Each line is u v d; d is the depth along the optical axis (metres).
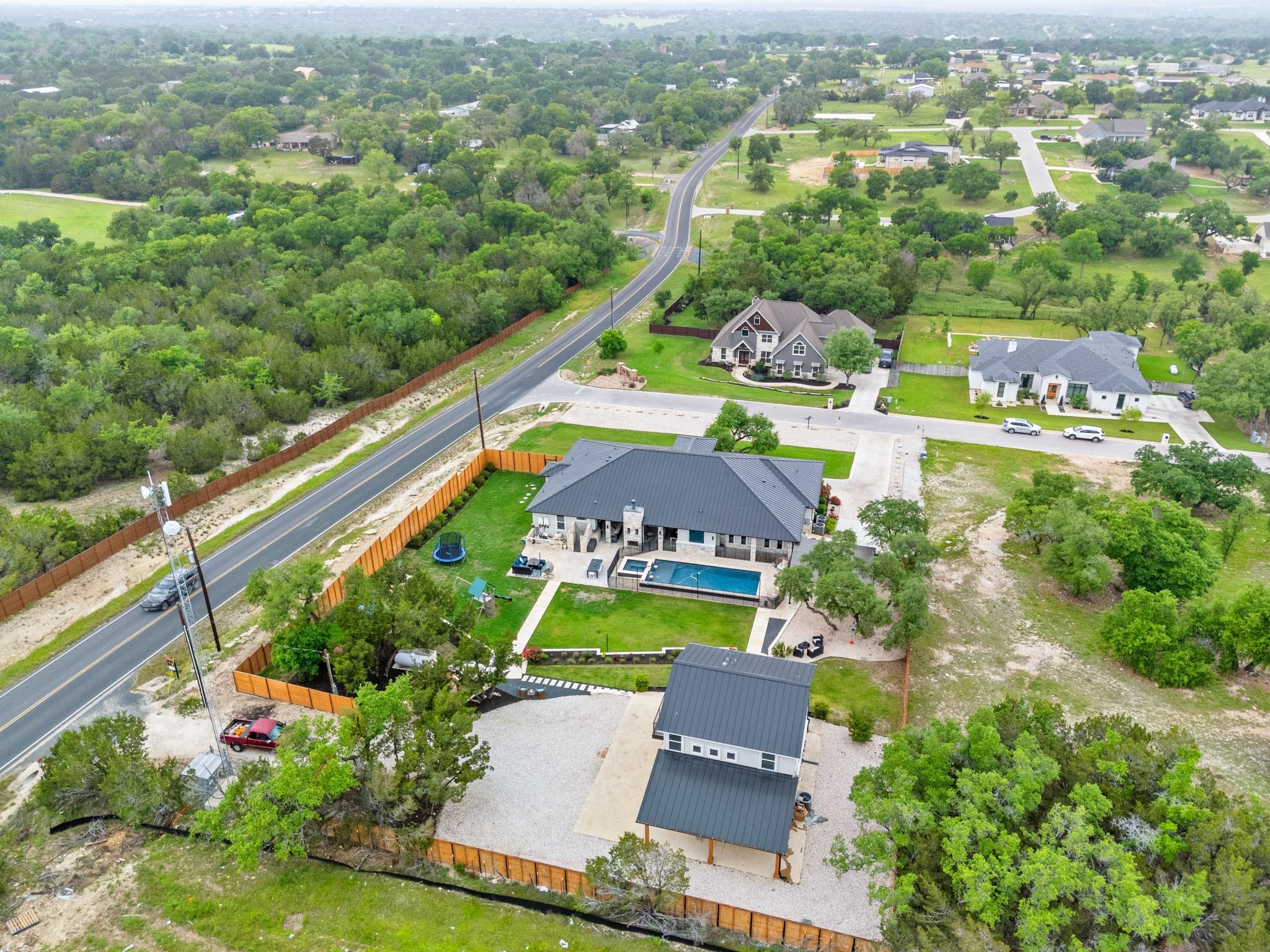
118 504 85.88
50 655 64.31
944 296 157.75
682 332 135.12
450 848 46.50
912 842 42.59
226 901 45.12
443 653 64.38
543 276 145.25
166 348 111.12
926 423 104.62
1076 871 38.00
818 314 134.38
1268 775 51.88
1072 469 92.69
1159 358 124.81
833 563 64.25
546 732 56.75
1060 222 179.38
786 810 46.47
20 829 49.47
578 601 70.69
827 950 41.97
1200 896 37.56
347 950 42.62
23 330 114.38
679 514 75.50
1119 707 58.31
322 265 156.62
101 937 43.25
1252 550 79.00
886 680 61.28
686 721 48.97
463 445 99.31
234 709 58.53
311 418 107.44
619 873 43.41
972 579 73.25
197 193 191.25
